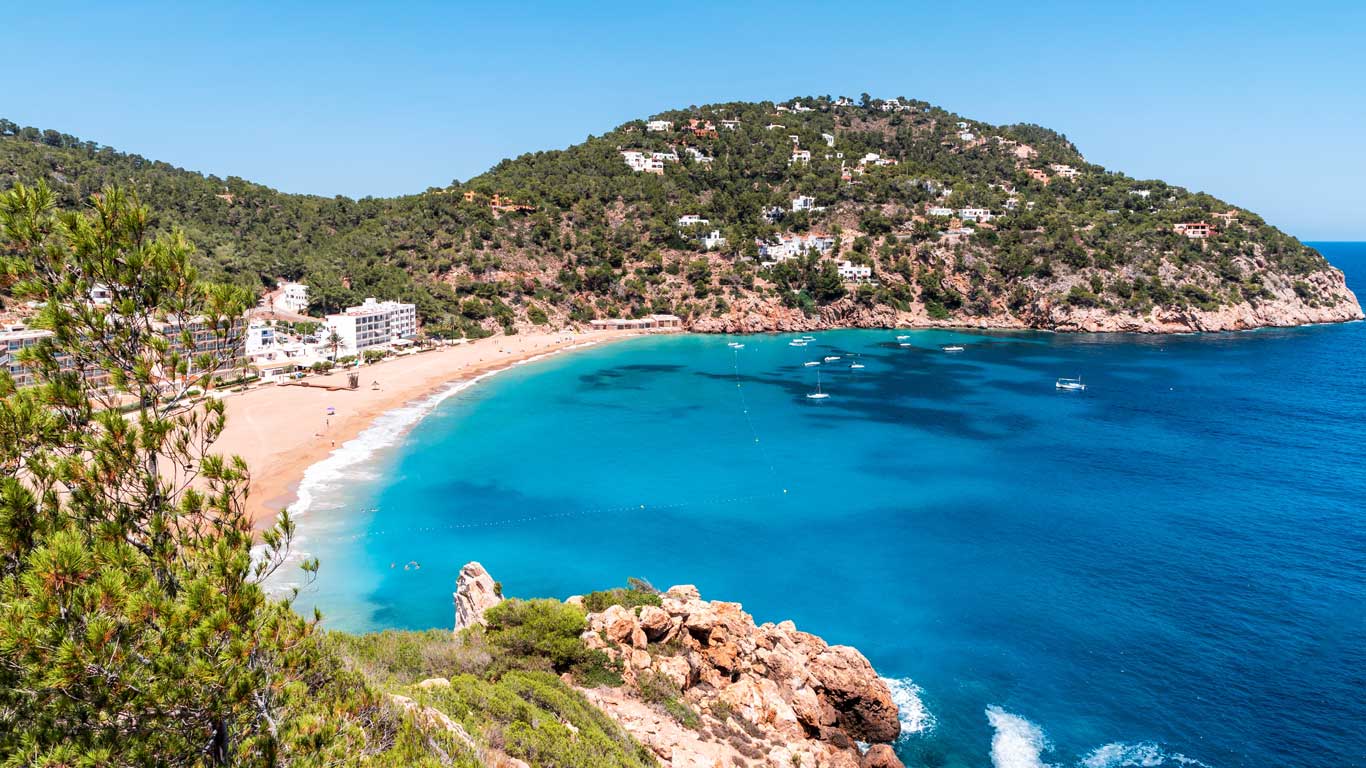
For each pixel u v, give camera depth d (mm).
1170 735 47781
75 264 15984
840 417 132125
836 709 49531
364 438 116625
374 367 170250
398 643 38469
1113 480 96250
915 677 54469
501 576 70625
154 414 16422
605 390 155750
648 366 182875
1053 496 90625
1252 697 51188
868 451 110938
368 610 63781
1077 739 47812
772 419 131000
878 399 146500
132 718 13609
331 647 25000
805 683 49594
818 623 62000
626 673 42812
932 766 45938
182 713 14031
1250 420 125562
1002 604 64375
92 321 15602
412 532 80625
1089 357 189375
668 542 78500
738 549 76625
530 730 29062
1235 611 62219
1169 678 53438
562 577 70625
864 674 50188
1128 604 63750
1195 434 117750
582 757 28312
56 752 12602
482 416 132375
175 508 15758
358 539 78500
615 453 110438
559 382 163375
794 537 79438
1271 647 56812
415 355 186750
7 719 13320
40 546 13375
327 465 102750
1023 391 152000
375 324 184625
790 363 186625
